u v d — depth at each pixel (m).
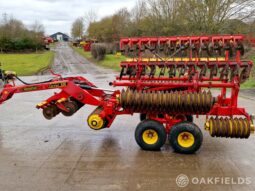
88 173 4.71
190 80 5.70
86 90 6.39
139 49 5.70
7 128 7.27
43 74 22.16
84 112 8.87
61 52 53.41
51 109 6.04
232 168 4.88
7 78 7.66
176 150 5.46
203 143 6.05
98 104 5.85
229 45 5.40
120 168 4.88
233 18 22.25
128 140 6.27
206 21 22.66
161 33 27.56
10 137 6.57
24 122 7.82
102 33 51.38
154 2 31.58
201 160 5.18
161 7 28.77
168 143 6.00
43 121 7.89
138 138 5.58
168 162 5.10
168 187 4.26
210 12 22.52
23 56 42.47
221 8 22.31
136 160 5.19
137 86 5.75
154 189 4.20
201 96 5.14
